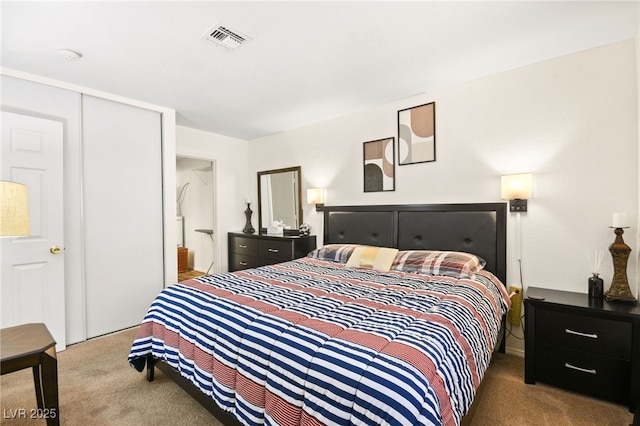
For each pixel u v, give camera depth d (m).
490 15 1.76
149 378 2.05
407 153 3.09
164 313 1.89
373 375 1.00
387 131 3.22
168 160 3.31
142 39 1.96
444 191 2.87
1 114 2.21
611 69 2.11
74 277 2.65
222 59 2.24
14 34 1.88
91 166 2.77
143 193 3.13
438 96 2.88
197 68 2.38
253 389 1.28
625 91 2.06
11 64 2.27
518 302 2.46
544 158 2.36
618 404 1.79
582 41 2.07
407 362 1.03
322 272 2.56
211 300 1.76
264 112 3.48
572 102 2.25
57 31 1.85
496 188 2.59
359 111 3.45
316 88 2.81
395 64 2.36
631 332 1.72
